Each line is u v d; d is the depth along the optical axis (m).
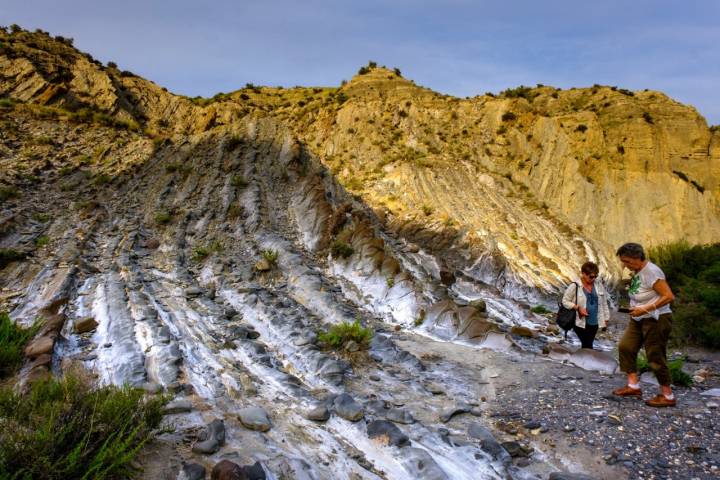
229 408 4.57
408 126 40.38
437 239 21.56
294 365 6.08
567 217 31.67
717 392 5.40
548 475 3.83
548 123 38.31
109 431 3.27
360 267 10.73
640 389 5.15
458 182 30.11
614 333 11.91
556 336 9.91
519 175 34.88
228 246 11.45
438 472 3.67
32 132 18.91
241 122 19.00
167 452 3.49
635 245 4.88
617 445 4.09
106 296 7.71
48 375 4.57
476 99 45.12
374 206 26.81
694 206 36.22
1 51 25.70
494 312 11.34
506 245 21.67
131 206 13.77
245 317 7.83
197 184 15.11
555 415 4.86
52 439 2.88
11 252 9.24
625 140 39.44
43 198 13.53
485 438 4.36
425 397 5.52
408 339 8.08
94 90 26.30
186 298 8.40
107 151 18.08
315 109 47.44
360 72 57.94
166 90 32.34
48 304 6.97
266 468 3.46
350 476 3.66
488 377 6.33
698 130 40.47
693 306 10.74
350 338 6.86
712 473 3.54
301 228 12.90
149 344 5.93
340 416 4.66
